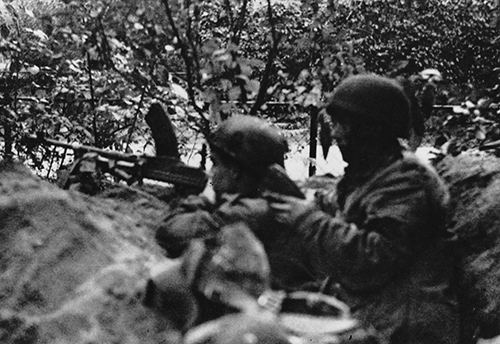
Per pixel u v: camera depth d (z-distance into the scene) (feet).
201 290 9.62
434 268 12.53
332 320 10.14
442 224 12.60
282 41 21.61
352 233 11.97
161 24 20.20
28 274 10.97
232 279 9.02
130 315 10.37
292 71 21.21
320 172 28.91
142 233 12.55
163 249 12.12
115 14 20.52
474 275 13.89
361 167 12.78
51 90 23.17
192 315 9.78
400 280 12.41
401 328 12.27
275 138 12.08
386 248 12.07
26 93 23.88
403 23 32.35
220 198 11.98
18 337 10.40
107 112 21.83
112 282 10.89
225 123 12.12
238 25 21.04
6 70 22.58
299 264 12.06
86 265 11.18
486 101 17.87
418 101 16.16
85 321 10.43
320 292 12.23
